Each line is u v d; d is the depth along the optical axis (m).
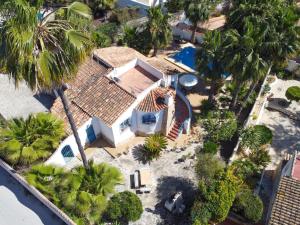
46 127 27.31
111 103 31.83
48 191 25.08
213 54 32.12
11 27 16.73
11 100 37.66
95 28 45.41
